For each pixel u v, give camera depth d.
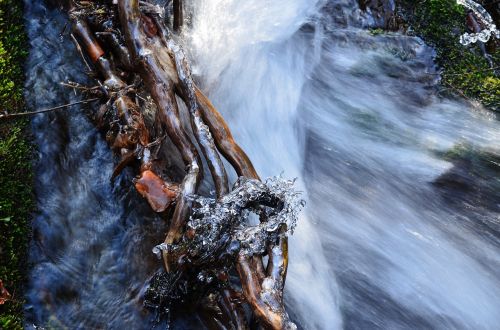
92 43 3.60
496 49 4.67
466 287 3.35
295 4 4.52
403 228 3.58
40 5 4.17
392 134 4.07
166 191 3.06
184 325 2.96
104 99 3.59
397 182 3.80
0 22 3.93
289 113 4.08
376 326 3.16
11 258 3.04
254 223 3.34
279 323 2.60
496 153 3.94
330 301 3.20
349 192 3.73
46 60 3.90
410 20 4.70
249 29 4.32
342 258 3.39
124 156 3.28
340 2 4.63
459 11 4.76
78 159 3.49
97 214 3.31
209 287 2.90
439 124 4.12
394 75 4.38
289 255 3.30
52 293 3.03
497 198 3.74
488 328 3.23
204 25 4.25
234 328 2.87
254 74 4.14
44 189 3.36
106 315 2.97
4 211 3.15
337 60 4.39
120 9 3.41
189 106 3.30
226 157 3.28
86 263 3.14
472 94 4.30
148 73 3.33
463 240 3.55
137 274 3.09
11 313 2.89
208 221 2.78
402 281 3.34
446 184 3.78
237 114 3.96
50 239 3.20
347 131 4.07
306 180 3.77
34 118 3.57
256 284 2.70
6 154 3.34
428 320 3.21
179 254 2.81
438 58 4.49
